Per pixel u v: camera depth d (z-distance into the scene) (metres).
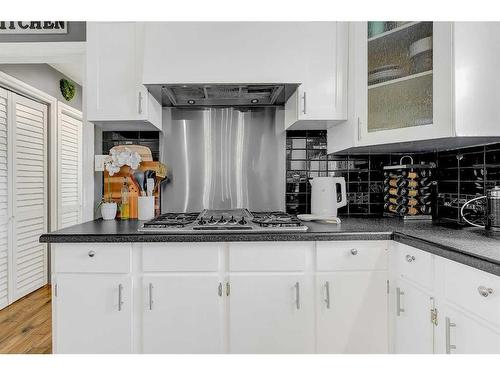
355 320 1.86
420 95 1.90
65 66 3.97
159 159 2.59
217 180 2.62
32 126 3.62
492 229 1.85
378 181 2.64
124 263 1.82
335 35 2.22
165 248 1.83
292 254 1.84
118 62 2.19
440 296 1.47
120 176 2.50
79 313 1.83
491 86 1.74
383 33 2.05
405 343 1.75
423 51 1.89
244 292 1.83
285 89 2.28
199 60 2.12
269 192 2.63
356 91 2.15
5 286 3.25
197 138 2.61
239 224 1.96
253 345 1.84
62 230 1.94
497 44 1.75
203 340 1.83
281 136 2.63
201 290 1.83
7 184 3.24
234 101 2.54
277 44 2.15
